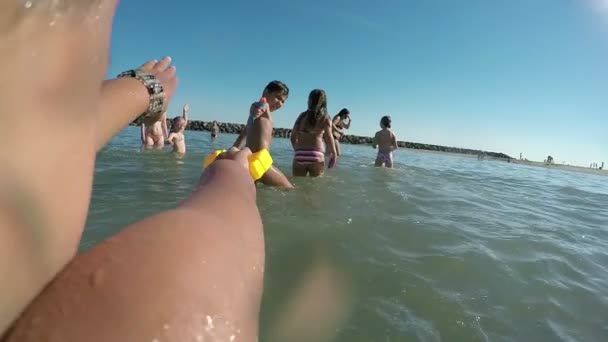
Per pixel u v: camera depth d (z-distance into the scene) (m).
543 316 1.87
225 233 0.64
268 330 1.46
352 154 16.59
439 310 1.78
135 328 0.41
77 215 0.40
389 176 7.27
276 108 5.33
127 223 2.58
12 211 0.33
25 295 0.37
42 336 0.38
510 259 2.62
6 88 0.31
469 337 1.60
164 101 1.08
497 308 1.88
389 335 1.53
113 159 6.45
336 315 1.62
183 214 0.63
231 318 0.50
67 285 0.41
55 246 0.38
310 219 3.04
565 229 3.95
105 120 0.84
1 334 0.37
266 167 3.76
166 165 6.14
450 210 4.18
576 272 2.55
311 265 2.12
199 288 0.48
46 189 0.36
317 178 5.94
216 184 0.95
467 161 23.12
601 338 1.74
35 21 0.32
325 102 6.14
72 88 0.37
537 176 13.98
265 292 1.75
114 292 0.43
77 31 0.36
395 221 3.27
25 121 0.33
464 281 2.15
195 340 0.44
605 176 26.52
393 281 2.03
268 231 2.64
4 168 0.32
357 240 2.64
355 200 4.07
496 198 5.86
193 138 19.16
